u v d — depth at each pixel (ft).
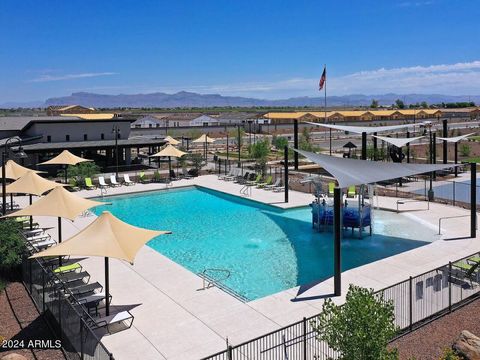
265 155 186.29
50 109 420.36
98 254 44.21
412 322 45.83
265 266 67.36
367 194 95.86
